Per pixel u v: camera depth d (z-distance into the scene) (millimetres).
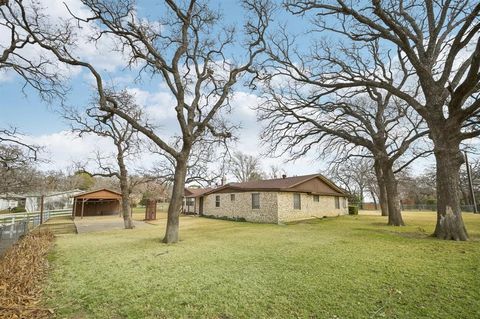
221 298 4258
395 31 10602
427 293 4281
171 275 5617
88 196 30734
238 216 23141
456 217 9734
